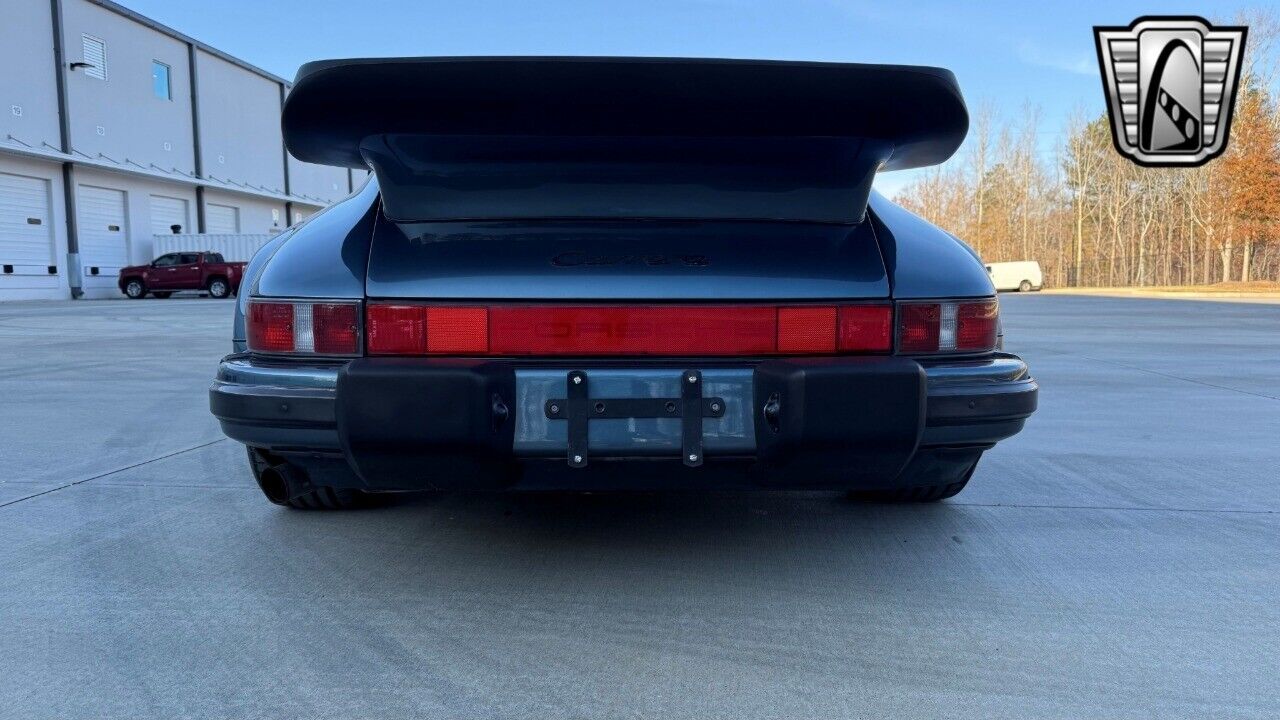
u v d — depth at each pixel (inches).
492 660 67.3
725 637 71.7
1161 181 1731.1
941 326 76.2
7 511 108.0
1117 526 103.9
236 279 950.4
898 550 94.1
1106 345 362.9
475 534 98.7
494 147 71.0
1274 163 1334.9
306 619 75.0
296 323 74.5
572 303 72.5
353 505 108.1
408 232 75.4
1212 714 59.6
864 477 74.3
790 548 94.4
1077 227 1905.8
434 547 94.1
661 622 74.5
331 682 63.6
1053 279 1957.4
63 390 217.8
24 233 864.9
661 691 62.5
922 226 82.8
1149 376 256.5
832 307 74.0
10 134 824.9
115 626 73.4
